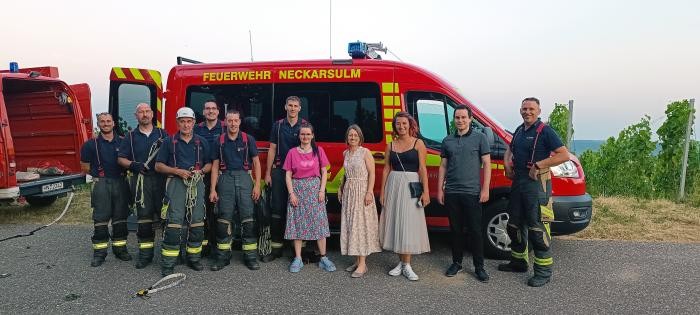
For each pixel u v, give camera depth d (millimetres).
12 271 5230
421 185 4883
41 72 8727
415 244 4832
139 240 5336
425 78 5762
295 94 6062
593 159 10594
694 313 4082
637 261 5527
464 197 4844
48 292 4598
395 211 4883
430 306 4246
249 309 4184
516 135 4914
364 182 5012
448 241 6445
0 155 7289
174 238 5027
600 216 7801
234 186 5176
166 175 5211
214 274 5098
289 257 5723
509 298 4430
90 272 5188
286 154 5348
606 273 5121
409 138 4875
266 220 5500
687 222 7453
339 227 6160
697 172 9922
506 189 5504
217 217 5270
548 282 4844
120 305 4273
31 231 7160
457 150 4840
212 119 5602
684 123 9727
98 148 5336
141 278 4996
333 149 5934
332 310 4156
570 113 9984
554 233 5535
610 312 4105
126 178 5520
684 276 5012
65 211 8016
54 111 9008
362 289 4668
